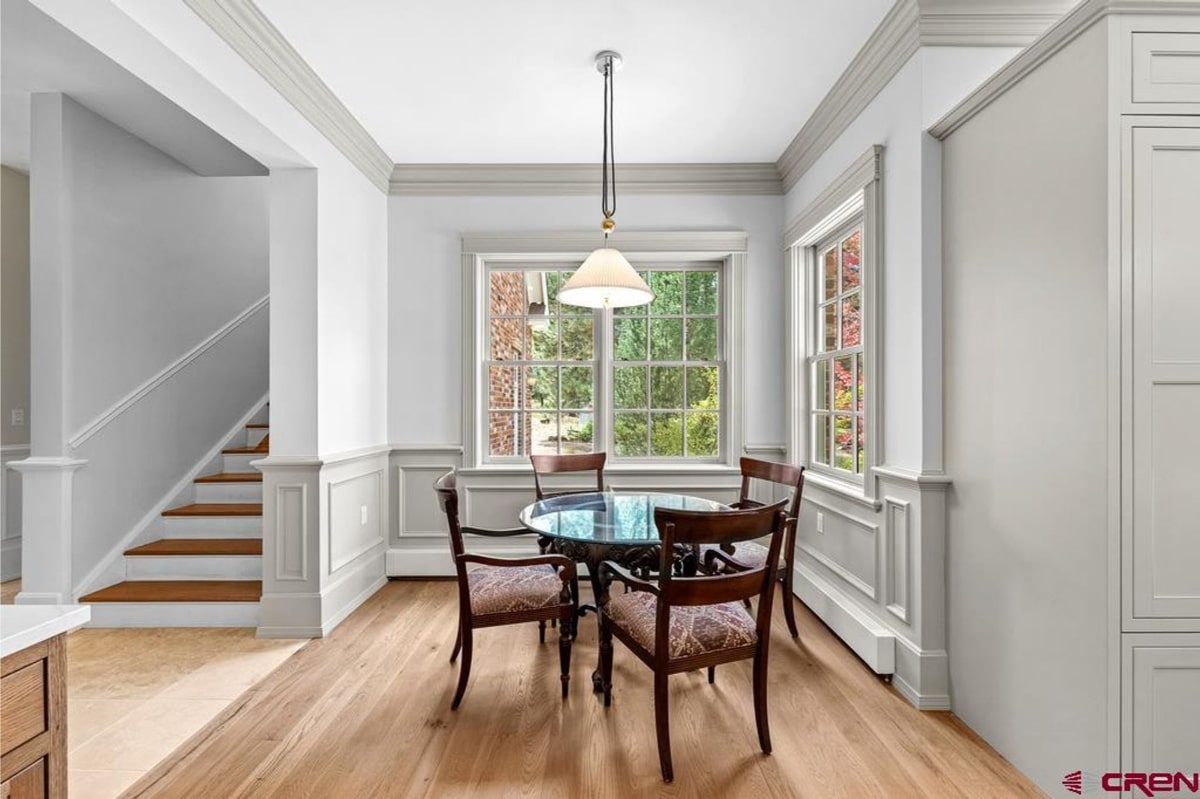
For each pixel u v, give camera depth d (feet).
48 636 3.39
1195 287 5.35
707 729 7.19
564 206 13.20
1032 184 6.19
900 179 8.26
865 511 9.32
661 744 6.22
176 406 12.69
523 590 7.92
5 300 13.47
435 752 6.74
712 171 13.05
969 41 7.63
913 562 7.90
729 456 13.24
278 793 6.06
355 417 11.64
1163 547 5.32
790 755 6.66
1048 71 5.97
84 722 7.41
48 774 3.49
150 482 12.00
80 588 10.45
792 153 12.08
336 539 10.71
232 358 14.60
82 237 10.66
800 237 11.95
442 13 7.89
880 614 8.79
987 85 6.68
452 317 13.23
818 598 10.59
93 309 10.87
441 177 13.10
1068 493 5.74
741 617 6.88
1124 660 5.32
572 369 13.74
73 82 9.91
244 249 15.19
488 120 10.99
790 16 7.97
